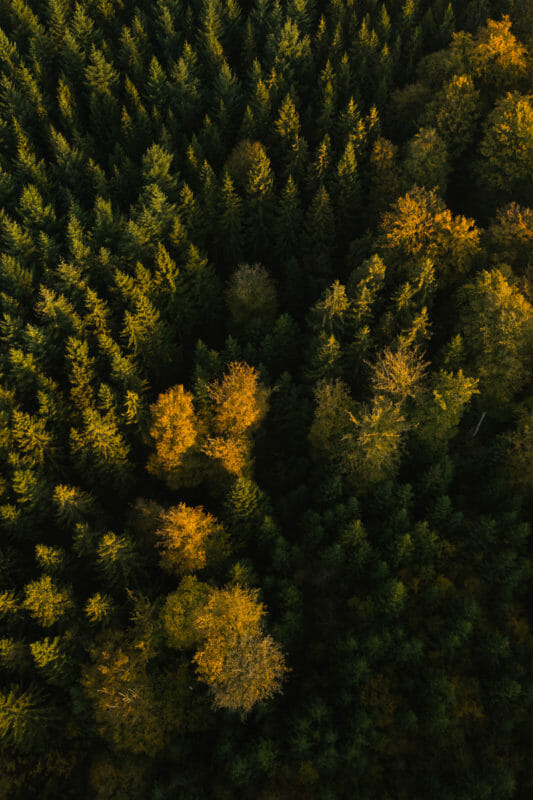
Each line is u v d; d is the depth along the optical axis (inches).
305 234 2559.1
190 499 2226.9
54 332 2250.2
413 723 1598.2
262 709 1676.9
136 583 1868.8
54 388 2159.2
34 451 2012.8
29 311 2437.3
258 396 2075.5
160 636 1752.0
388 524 1886.1
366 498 2017.7
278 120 2684.5
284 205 2485.2
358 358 2090.3
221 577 1893.5
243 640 1589.6
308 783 1615.4
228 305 2471.7
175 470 2027.6
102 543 1713.8
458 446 2128.4
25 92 2997.0
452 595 1813.5
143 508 1932.8
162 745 1705.2
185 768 1715.1
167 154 2669.8
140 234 2356.1
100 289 2474.2
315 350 2126.0
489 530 1815.9
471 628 1674.5
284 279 2647.6
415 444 2046.0
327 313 2055.9
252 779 1640.0
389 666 1712.6
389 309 2100.1
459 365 2049.7
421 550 1844.2
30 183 2726.4
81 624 1748.3
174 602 1669.5
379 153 2481.5
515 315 1892.2
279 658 1624.0
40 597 1625.2
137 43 3169.3
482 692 1680.6
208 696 1747.0
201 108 2999.5
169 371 2447.1
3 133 2893.7
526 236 2167.8
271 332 2372.0
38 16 3410.4
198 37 3122.5
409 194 2225.6
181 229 2449.6
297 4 3029.0
